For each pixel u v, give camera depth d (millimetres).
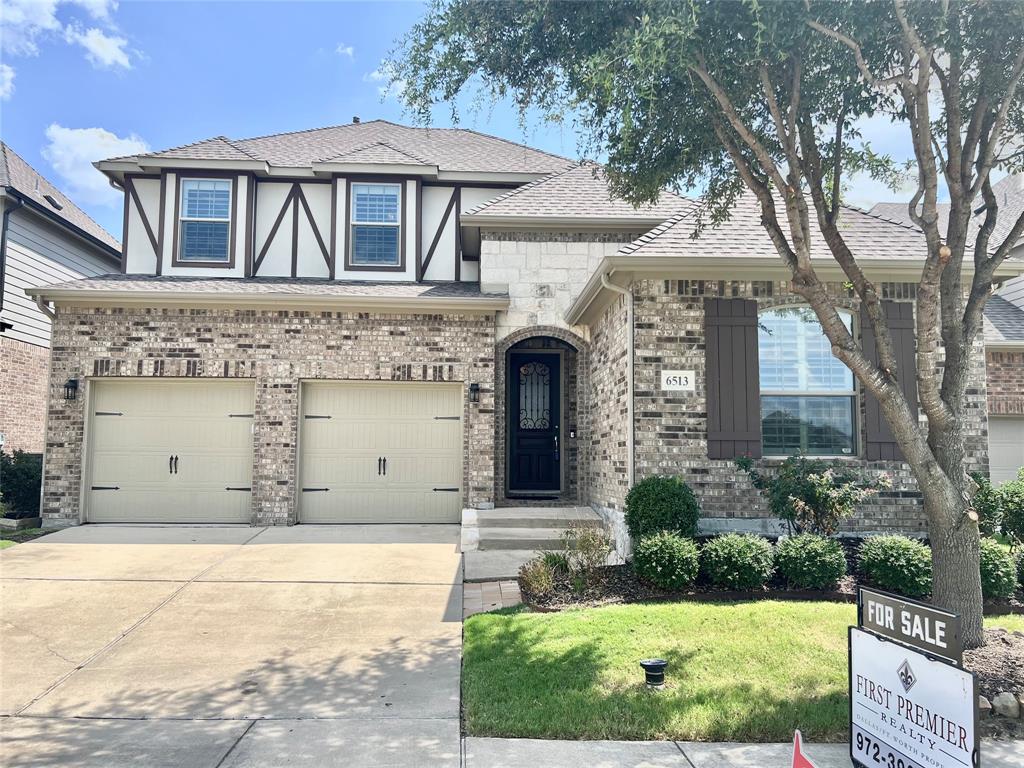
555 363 13406
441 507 12211
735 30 5637
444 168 14266
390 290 12773
